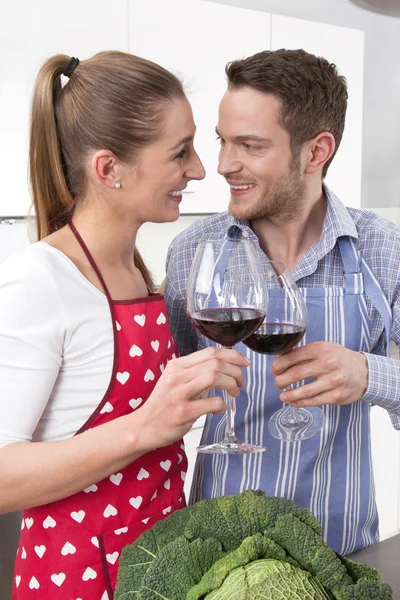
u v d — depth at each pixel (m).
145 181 1.09
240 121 1.28
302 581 0.82
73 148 1.11
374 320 1.43
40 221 1.17
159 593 0.85
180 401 0.95
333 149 1.37
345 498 1.39
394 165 4.08
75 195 1.15
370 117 3.93
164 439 0.97
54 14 2.38
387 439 3.45
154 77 1.07
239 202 1.36
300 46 3.04
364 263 1.40
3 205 2.43
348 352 1.19
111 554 1.13
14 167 2.41
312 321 1.39
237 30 2.82
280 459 1.37
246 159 1.31
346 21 3.74
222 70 2.80
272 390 1.37
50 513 1.11
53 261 1.08
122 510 1.15
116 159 1.07
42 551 1.13
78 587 1.12
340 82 1.36
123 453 0.97
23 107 2.39
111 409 1.13
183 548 0.88
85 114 1.07
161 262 3.06
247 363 0.98
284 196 1.34
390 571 1.15
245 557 0.85
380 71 3.93
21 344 1.02
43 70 1.12
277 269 1.09
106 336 1.11
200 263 1.00
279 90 1.26
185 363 0.97
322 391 1.15
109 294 1.14
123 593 0.89
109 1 2.48
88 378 1.11
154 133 1.06
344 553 1.39
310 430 1.25
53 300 1.05
